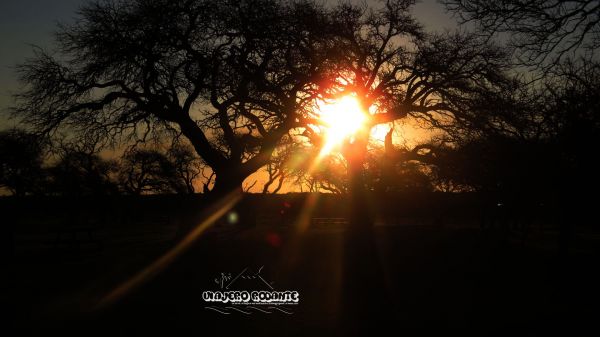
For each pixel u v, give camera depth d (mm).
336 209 64625
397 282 15734
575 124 14625
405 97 26625
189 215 25031
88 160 26469
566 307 12219
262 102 21953
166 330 10047
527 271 17953
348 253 21766
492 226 33062
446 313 11555
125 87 22547
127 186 61688
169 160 52188
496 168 23062
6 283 15477
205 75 21875
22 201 53812
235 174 23844
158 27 21125
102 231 49125
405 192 45656
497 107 22812
